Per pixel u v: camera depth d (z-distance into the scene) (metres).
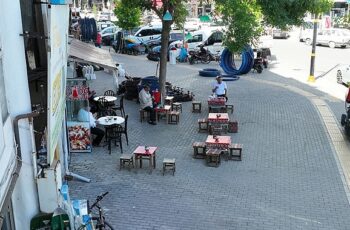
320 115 17.33
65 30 8.61
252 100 19.69
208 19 35.94
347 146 13.90
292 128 15.60
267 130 15.31
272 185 10.91
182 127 15.62
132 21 33.31
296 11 17.30
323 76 25.83
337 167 12.14
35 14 8.83
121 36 34.50
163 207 9.73
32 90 8.95
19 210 6.97
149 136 14.59
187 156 12.82
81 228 7.48
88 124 12.85
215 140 12.45
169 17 16.50
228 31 18.22
